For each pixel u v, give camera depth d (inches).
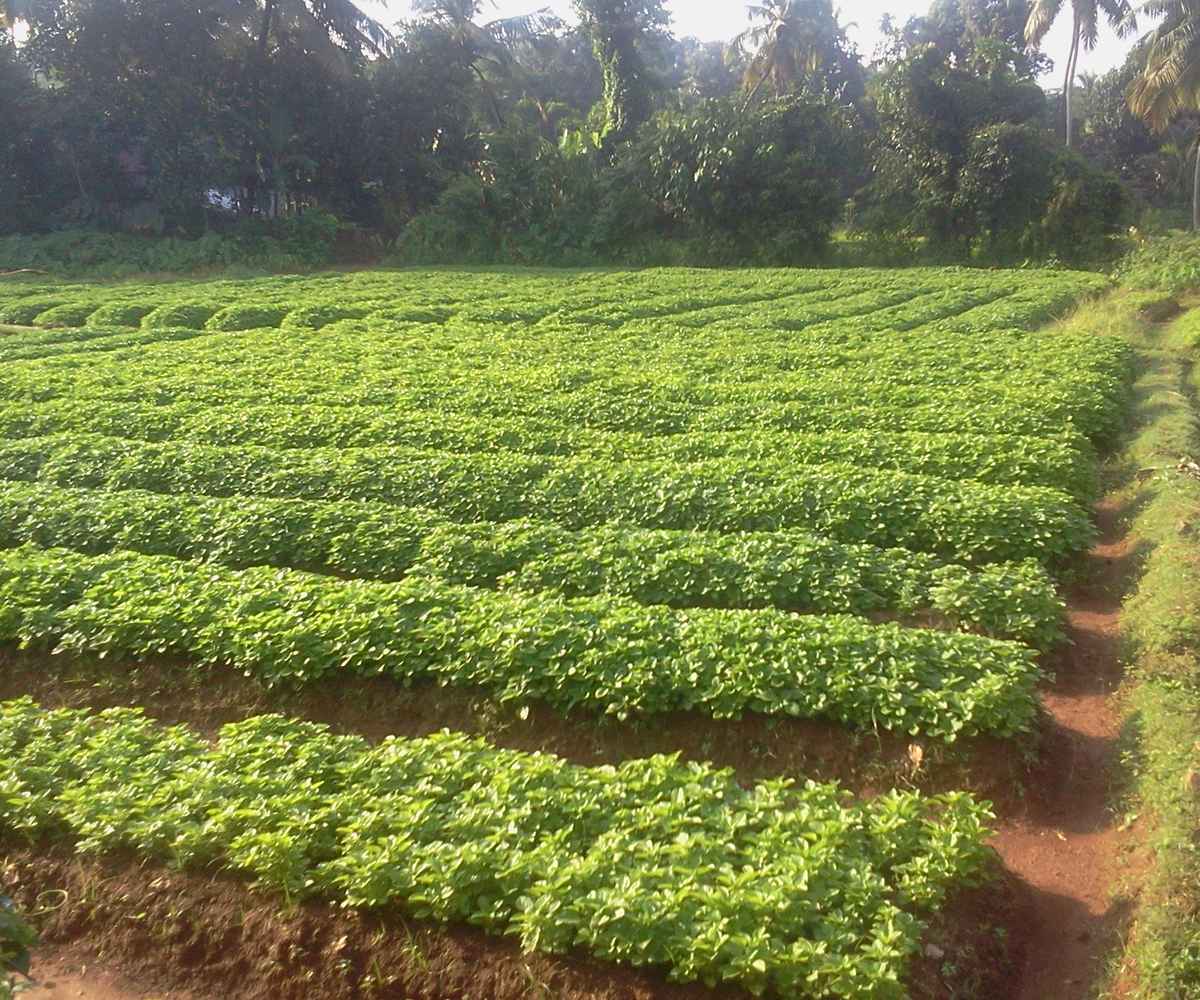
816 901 219.8
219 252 1770.4
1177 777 258.5
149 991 237.9
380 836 250.8
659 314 1203.9
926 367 762.8
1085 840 267.1
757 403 673.0
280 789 271.1
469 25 2087.8
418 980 226.8
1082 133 2466.8
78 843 267.7
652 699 311.7
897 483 467.5
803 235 1809.8
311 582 388.2
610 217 1920.5
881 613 385.1
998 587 377.1
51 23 1690.5
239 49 1868.8
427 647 340.5
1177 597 349.4
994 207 1701.5
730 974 207.0
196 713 348.5
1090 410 602.9
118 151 1798.7
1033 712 297.0
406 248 1943.9
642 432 643.5
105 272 1684.3
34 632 376.8
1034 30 1844.2
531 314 1187.9
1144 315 972.6
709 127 1855.3
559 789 261.0
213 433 652.1
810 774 299.7
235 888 252.7
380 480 530.9
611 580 399.2
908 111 1733.5
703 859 234.4
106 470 577.0
